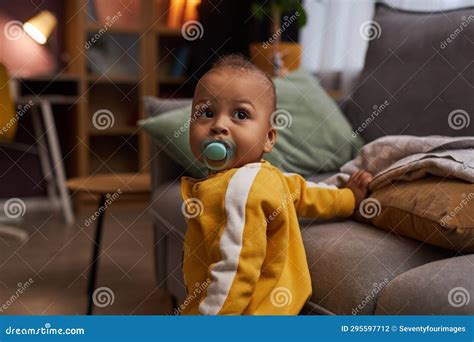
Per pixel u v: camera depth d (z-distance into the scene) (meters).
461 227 0.90
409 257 0.96
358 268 0.94
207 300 0.90
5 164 3.40
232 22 3.49
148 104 1.69
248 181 0.94
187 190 1.03
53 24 3.20
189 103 1.68
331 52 3.05
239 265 0.89
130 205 3.17
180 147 1.52
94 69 3.39
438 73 1.47
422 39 1.54
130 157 3.47
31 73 3.37
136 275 2.01
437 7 2.64
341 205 1.10
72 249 2.39
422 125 1.48
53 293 1.84
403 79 1.56
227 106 0.99
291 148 1.58
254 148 0.99
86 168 3.38
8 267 2.14
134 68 3.48
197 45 3.53
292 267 0.96
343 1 3.02
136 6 3.46
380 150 1.26
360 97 1.69
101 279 1.98
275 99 1.04
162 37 3.54
